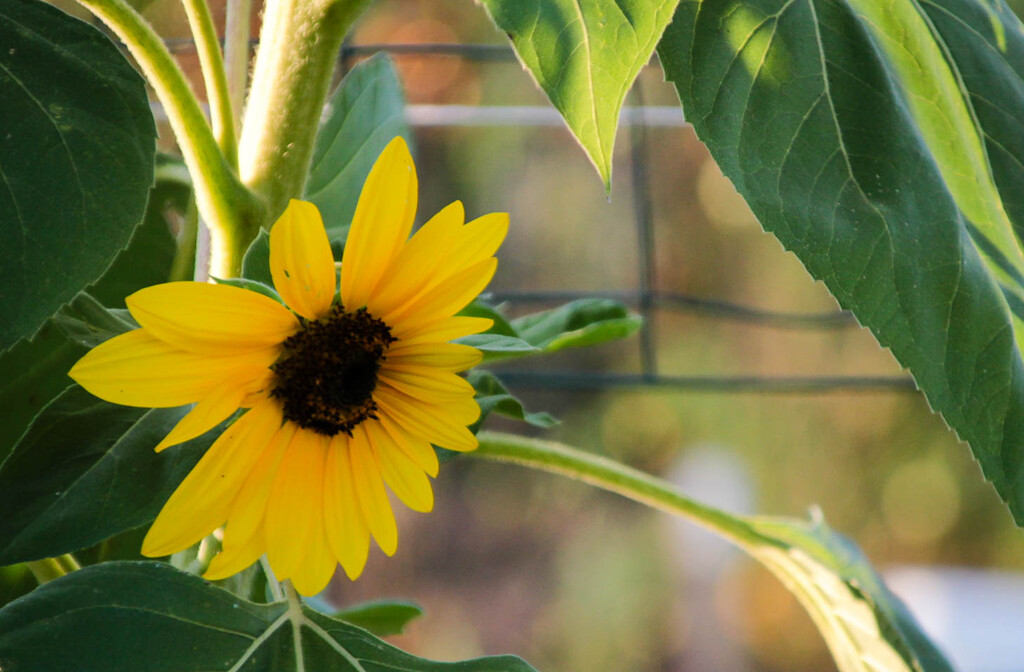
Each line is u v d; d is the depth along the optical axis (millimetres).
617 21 749
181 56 1272
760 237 4855
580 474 934
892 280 768
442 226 777
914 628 975
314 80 827
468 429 806
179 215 939
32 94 750
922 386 765
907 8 811
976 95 810
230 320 757
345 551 777
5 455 869
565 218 4867
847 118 777
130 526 768
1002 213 800
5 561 758
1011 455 768
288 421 777
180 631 775
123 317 833
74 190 748
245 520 769
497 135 4816
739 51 775
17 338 738
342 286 778
